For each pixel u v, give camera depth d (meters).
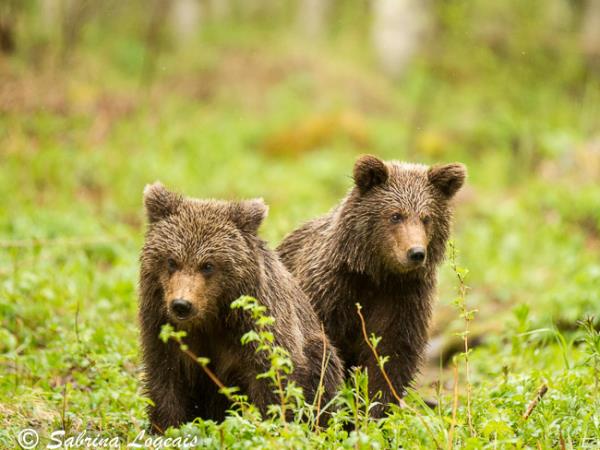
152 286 8.80
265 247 9.30
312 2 43.69
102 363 10.62
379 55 39.50
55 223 17.95
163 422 8.97
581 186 24.67
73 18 32.31
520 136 30.75
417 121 31.89
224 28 42.16
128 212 20.59
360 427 8.62
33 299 13.14
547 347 12.30
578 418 8.65
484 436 8.38
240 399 8.73
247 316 8.74
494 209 23.31
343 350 10.62
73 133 24.44
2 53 27.92
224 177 24.38
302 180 25.28
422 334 10.50
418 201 10.19
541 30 38.38
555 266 19.42
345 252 10.38
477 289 17.78
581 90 35.44
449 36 37.00
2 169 20.89
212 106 32.16
